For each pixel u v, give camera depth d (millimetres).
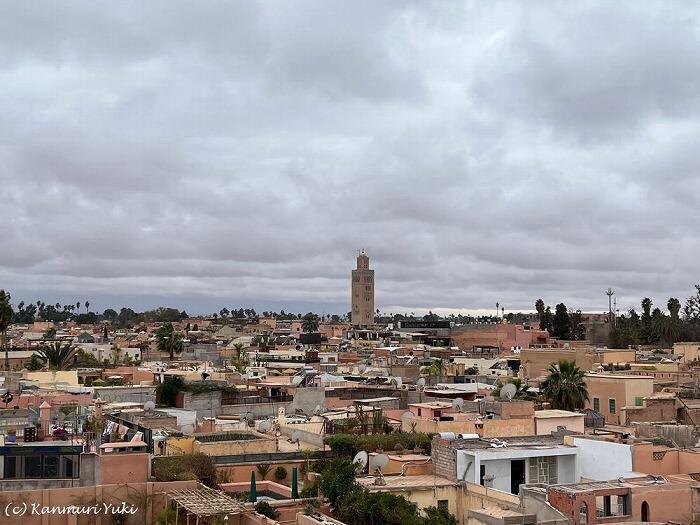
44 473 51219
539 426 69000
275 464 62125
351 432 72000
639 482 47562
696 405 86500
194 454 58062
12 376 106500
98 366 143375
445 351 186500
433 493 51000
